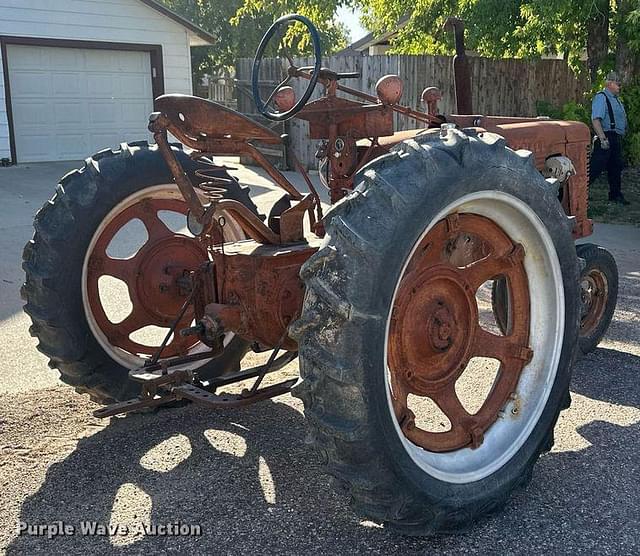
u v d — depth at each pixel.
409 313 2.73
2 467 3.26
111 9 15.32
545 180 2.87
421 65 12.55
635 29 11.48
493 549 2.64
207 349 3.99
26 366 4.54
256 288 3.13
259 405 3.92
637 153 12.90
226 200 3.11
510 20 13.30
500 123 4.70
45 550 2.67
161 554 2.63
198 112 2.97
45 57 14.93
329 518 2.84
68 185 3.55
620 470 3.21
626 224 9.34
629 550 2.64
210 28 33.72
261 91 14.55
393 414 2.46
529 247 2.94
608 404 3.90
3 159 14.67
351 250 2.33
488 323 5.42
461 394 4.05
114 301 5.93
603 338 5.00
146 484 3.11
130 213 3.79
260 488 3.07
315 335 2.38
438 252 2.78
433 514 2.59
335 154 3.43
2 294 6.14
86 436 3.57
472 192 2.59
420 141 2.60
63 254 3.46
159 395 3.66
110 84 15.73
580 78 14.49
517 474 2.87
